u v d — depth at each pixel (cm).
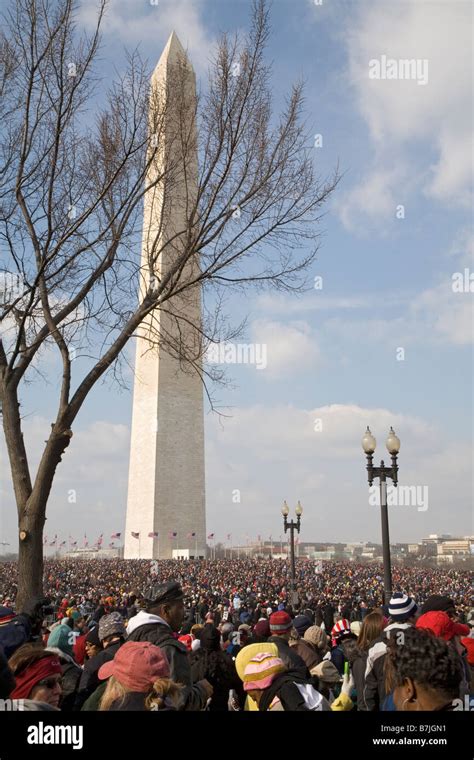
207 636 774
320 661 876
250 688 530
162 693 459
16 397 1377
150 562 7644
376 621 756
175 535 7962
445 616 625
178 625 667
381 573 7650
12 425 1359
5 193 1486
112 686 469
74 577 5984
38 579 1284
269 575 6869
